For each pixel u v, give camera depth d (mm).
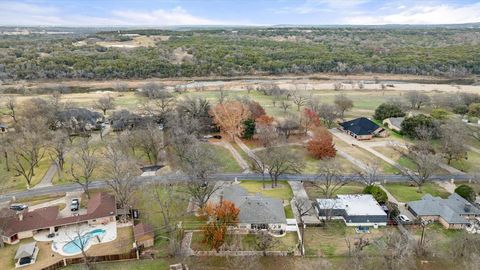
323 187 79375
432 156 82500
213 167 81125
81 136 109812
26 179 81312
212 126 114000
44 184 80188
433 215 66812
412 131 110125
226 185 78000
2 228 59562
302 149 101625
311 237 61781
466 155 95250
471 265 51531
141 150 96812
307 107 132750
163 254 57125
